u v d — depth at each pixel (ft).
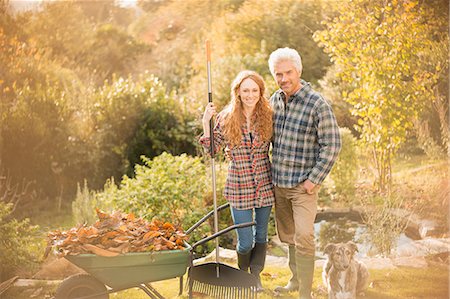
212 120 12.68
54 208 23.54
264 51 28.81
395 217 18.08
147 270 10.84
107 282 10.73
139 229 11.14
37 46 26.63
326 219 20.77
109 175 25.77
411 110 19.67
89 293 10.88
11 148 23.40
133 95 26.58
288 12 29.37
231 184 12.73
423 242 16.97
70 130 25.25
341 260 12.16
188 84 29.86
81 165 25.29
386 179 20.57
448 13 19.08
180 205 17.71
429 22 19.27
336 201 21.86
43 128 24.38
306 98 12.25
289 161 12.32
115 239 10.61
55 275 15.75
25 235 17.65
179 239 11.34
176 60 31.63
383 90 19.76
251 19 30.19
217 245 12.41
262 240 13.08
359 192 21.18
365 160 21.88
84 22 29.96
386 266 15.33
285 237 13.28
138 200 17.57
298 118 12.26
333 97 25.62
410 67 19.53
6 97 23.84
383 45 19.72
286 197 12.55
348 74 20.79
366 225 18.57
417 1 19.01
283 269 15.70
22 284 14.73
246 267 13.08
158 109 26.32
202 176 18.62
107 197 19.49
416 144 22.16
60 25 28.19
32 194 23.66
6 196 22.17
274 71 12.36
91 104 26.08
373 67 19.81
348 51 20.94
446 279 14.47
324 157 11.94
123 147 26.03
